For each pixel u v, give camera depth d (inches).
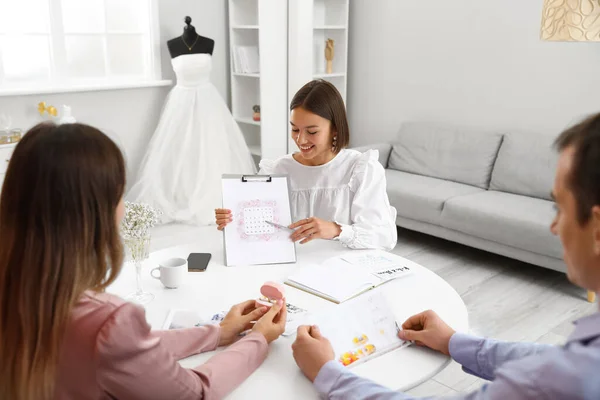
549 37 102.2
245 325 53.2
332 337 51.0
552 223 29.8
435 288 64.2
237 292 62.7
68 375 34.1
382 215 79.0
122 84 165.9
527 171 146.3
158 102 179.6
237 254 70.6
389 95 191.6
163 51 177.2
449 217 142.8
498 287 128.6
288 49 183.5
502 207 135.4
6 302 33.0
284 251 71.4
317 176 83.5
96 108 166.2
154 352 36.2
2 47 151.0
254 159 198.7
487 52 162.4
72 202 32.5
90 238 33.6
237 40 188.7
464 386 92.7
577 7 96.5
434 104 178.7
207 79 173.5
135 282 65.1
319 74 190.2
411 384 46.9
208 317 56.7
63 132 33.3
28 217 32.5
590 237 26.9
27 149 32.8
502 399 28.7
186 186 169.0
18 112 151.9
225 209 72.2
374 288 64.0
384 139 196.5
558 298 123.2
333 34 198.4
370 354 50.4
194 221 166.1
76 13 163.3
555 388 26.5
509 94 159.8
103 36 169.0
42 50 158.6
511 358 45.1
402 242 158.2
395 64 187.3
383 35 189.0
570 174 27.1
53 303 32.8
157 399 36.6
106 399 35.0
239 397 44.3
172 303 59.8
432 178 165.6
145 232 60.9
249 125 202.1
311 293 62.3
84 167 32.8
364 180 81.0
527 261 130.7
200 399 40.8
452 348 49.4
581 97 145.1
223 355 46.3
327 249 75.9
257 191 74.2
